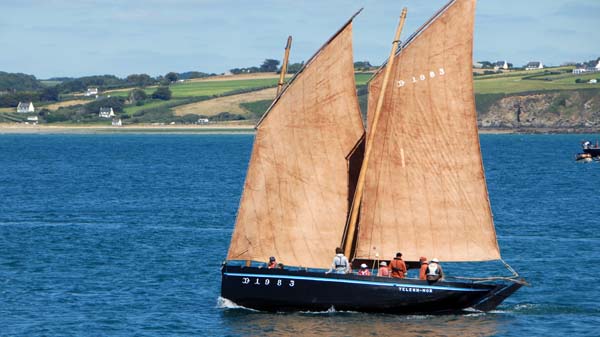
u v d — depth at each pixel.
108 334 88.62
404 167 94.62
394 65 93.50
